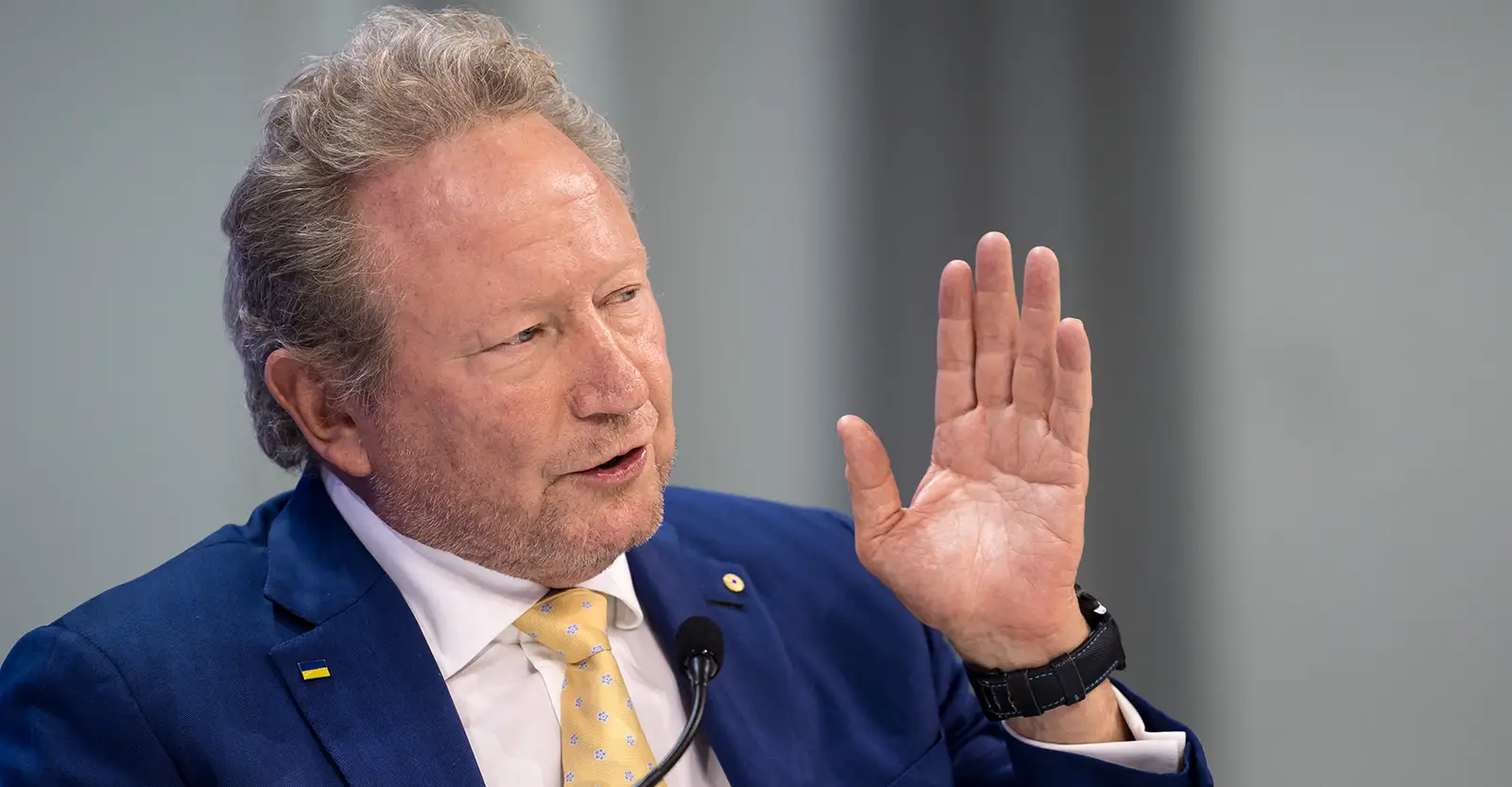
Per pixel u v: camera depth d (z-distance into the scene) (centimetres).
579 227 448
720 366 904
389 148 449
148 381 761
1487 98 915
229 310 510
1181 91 939
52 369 745
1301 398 932
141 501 759
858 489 492
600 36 866
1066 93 945
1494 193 915
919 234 934
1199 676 934
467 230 441
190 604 468
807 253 916
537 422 446
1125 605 941
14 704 446
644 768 458
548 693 480
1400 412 924
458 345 442
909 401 932
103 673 440
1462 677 913
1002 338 490
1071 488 480
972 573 487
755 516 597
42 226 743
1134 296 944
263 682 452
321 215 458
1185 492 939
